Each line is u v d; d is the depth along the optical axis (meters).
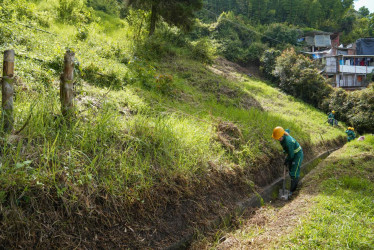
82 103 4.95
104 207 3.27
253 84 18.56
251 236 3.95
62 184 3.06
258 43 27.89
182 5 15.47
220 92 11.78
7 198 2.68
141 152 4.34
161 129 4.85
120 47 10.48
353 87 28.44
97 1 21.69
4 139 3.06
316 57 30.59
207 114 7.54
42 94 4.57
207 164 4.95
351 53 33.53
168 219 3.77
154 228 3.54
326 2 50.84
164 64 12.51
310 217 3.95
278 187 6.35
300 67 20.48
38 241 2.66
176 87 9.55
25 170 2.85
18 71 5.00
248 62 26.97
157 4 15.26
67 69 3.93
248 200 5.14
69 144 3.61
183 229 3.83
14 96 4.27
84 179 3.27
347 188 5.29
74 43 9.26
